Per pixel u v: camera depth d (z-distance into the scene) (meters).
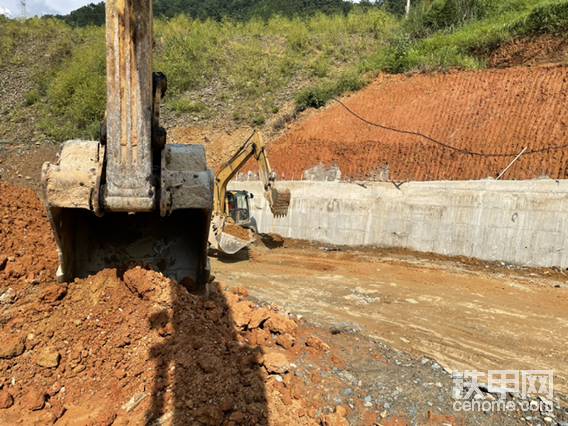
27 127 28.53
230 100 28.02
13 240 6.76
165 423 3.95
